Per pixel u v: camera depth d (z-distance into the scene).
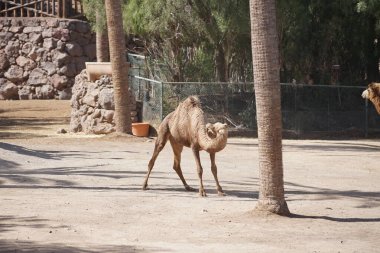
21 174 22.73
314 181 23.03
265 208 16.67
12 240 13.63
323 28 41.19
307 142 35.41
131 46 51.03
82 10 52.78
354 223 16.08
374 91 22.72
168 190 20.47
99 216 16.39
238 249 13.17
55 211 16.86
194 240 14.03
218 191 19.67
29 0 53.50
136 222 15.81
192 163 26.56
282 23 39.44
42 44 51.53
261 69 16.45
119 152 29.27
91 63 38.44
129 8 38.31
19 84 51.81
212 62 40.19
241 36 39.19
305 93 39.31
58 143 32.22
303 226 15.59
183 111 19.72
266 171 16.66
